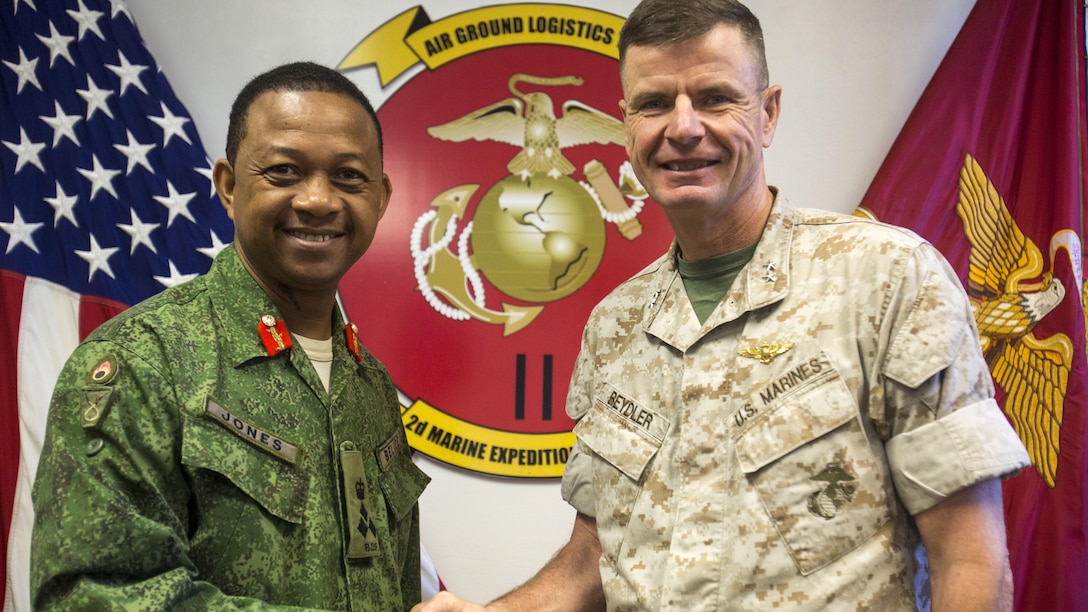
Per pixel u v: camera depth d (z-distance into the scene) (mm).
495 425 2320
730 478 1312
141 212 2227
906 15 2406
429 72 2404
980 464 1176
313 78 1368
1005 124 2264
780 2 2426
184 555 1179
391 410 1594
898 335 1235
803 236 1396
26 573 2043
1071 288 2137
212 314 1339
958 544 1191
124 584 1123
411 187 2375
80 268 2178
